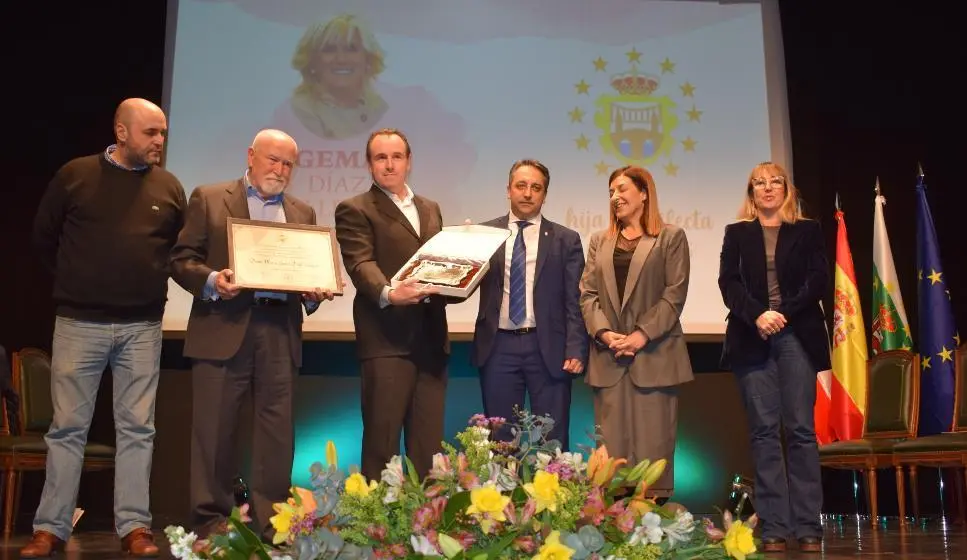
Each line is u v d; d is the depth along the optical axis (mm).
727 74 5867
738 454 5781
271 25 5703
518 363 3594
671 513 1508
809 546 3342
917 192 5758
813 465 3393
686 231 5715
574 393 5754
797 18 6020
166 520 5348
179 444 5547
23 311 5645
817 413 5621
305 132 5633
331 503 1432
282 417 3291
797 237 3523
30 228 5684
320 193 5594
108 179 3299
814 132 6016
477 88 5727
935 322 5559
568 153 5719
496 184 5656
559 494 1389
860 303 6008
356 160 5629
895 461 4820
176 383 5578
